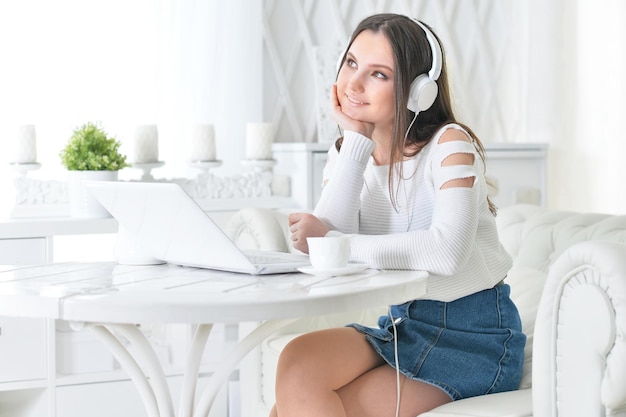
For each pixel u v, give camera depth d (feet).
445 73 6.08
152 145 10.44
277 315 4.17
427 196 5.82
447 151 5.59
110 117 11.19
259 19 11.91
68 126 11.00
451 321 5.79
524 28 13.98
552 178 13.88
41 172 10.92
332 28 12.88
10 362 8.65
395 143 5.73
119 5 11.14
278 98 12.59
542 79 13.88
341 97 5.97
